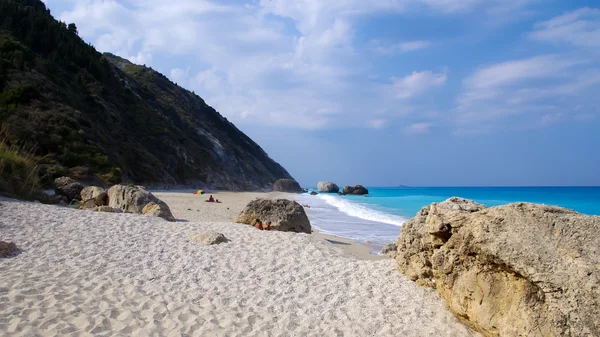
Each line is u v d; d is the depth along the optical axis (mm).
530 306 4387
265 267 7938
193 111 83062
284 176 111875
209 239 9500
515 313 4512
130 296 6039
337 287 6938
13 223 9477
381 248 13289
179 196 32344
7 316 4953
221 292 6559
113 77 52438
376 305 6172
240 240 9875
